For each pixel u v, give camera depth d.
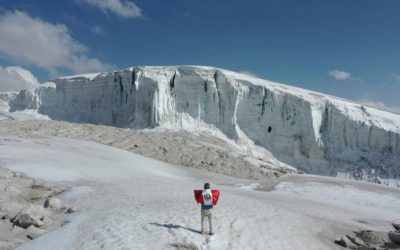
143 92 93.00
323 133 93.31
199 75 93.19
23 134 51.91
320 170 88.94
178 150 60.03
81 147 46.34
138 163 42.88
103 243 14.20
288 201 26.81
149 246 13.88
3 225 17.30
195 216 17.97
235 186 36.75
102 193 23.42
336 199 31.73
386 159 85.56
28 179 26.62
